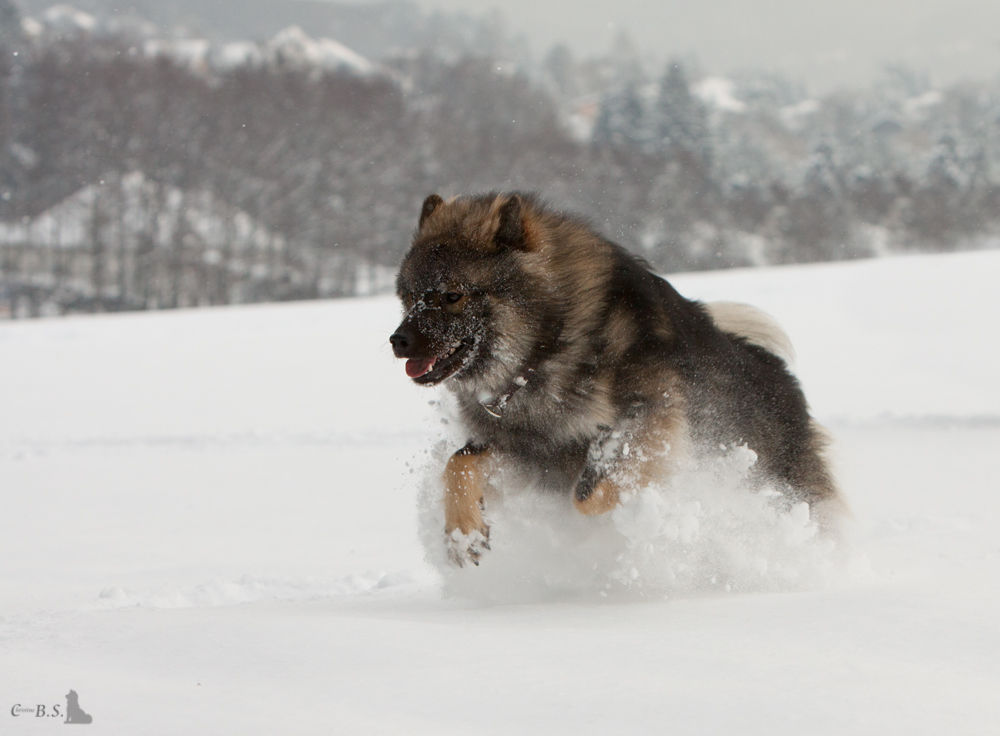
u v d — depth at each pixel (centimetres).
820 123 16450
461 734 269
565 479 570
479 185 8688
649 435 539
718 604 435
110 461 1400
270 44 9988
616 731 270
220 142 7788
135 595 629
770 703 287
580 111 14925
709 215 9338
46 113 7531
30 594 668
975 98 13888
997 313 2678
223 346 2762
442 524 604
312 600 567
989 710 282
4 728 282
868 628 364
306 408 1858
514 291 542
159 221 7656
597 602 496
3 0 8612
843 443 1284
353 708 292
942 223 9875
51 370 2408
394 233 8450
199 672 338
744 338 678
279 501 1084
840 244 9688
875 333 2497
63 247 7725
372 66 11988
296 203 7888
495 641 366
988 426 1370
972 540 637
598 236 588
